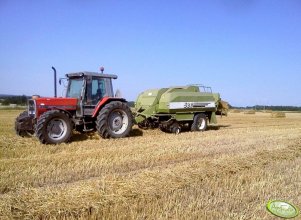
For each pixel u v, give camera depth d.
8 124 16.97
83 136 11.55
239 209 5.10
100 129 11.37
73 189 5.51
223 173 6.91
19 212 4.64
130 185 5.75
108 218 4.62
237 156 8.63
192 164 7.49
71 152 9.16
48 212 4.67
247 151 10.05
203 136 13.13
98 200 5.09
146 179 6.15
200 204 5.14
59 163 7.85
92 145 10.28
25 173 6.97
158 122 13.78
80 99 11.28
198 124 14.88
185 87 14.63
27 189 5.63
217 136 13.25
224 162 7.73
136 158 8.57
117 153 9.05
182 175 6.51
